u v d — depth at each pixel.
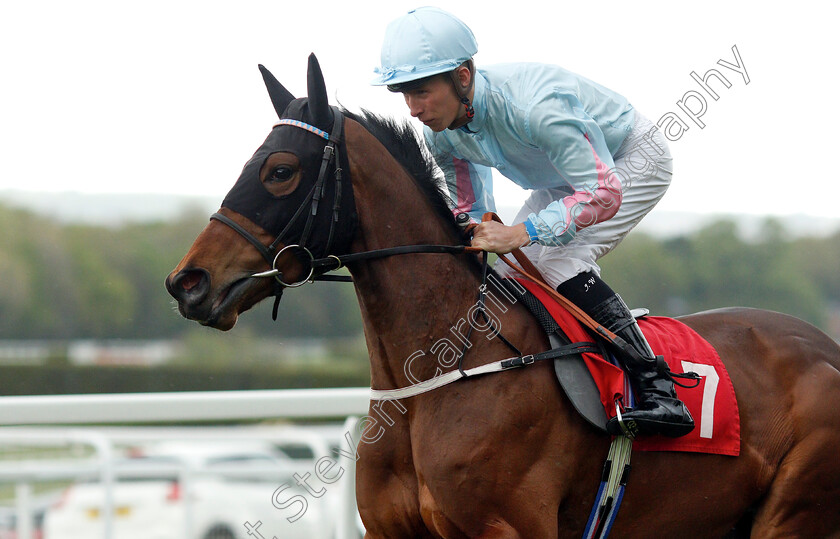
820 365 4.51
